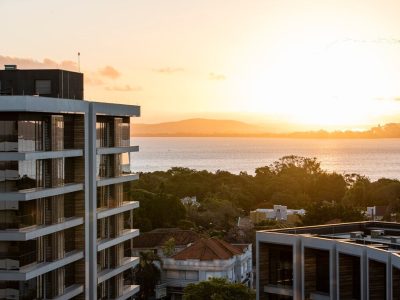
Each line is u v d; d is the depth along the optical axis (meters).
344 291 49.47
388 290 44.53
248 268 114.69
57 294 54.84
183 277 102.81
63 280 56.06
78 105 57.31
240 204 193.62
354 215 114.31
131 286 68.62
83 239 58.38
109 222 63.78
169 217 140.62
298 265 51.97
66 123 56.97
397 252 44.88
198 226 147.00
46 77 61.00
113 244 63.22
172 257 104.00
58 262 54.47
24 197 50.22
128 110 65.94
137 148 68.88
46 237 54.28
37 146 52.97
